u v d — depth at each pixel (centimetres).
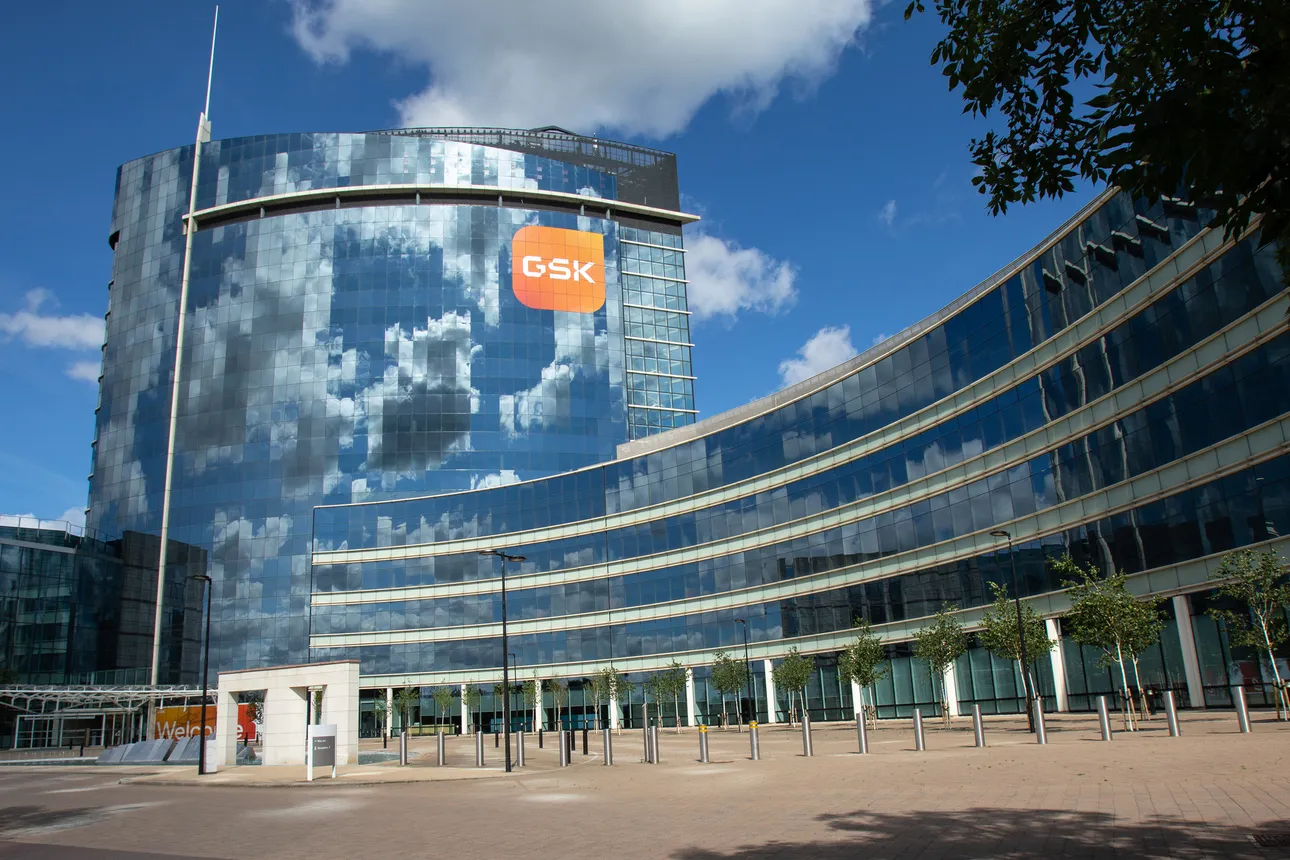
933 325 5316
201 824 1850
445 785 2645
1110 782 1550
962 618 4981
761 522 6562
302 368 10706
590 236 11794
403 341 10812
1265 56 576
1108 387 4047
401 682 8550
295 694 3884
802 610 6178
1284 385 3147
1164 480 3722
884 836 1158
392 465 10388
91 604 9050
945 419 5191
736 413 6894
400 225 11219
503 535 8412
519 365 10975
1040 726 2664
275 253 11131
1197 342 3541
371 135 11525
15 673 7819
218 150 11631
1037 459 4516
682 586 7094
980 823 1205
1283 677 3225
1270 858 862
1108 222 4022
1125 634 3198
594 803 1856
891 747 3025
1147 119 579
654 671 7188
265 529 10175
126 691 6806
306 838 1543
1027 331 4597
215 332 10962
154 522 10406
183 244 11406
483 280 11181
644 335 12012
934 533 5225
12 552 8206
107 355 11450
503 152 11738
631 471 7669
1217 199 615
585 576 7819
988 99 927
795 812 1465
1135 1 831
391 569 8825
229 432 10562
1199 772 1591
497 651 8288
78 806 2420
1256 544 3266
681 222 12750
